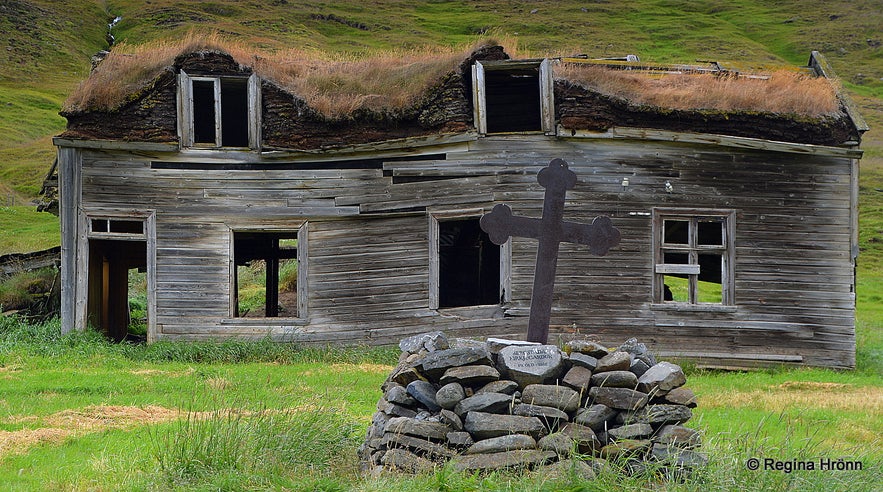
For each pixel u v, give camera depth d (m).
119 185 23.45
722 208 23.31
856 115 23.50
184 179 23.48
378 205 23.25
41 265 29.20
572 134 22.73
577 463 9.60
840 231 23.59
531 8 130.38
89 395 16.95
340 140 23.16
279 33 112.38
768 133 23.20
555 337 22.72
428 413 10.38
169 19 125.62
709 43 111.94
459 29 120.56
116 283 27.45
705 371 22.84
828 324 23.45
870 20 125.75
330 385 18.11
